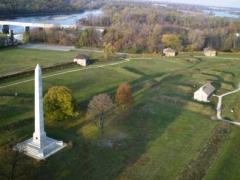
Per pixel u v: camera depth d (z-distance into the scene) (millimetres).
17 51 158625
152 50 179500
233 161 68812
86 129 75688
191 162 66938
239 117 93000
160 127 81688
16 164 58344
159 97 103125
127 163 64438
